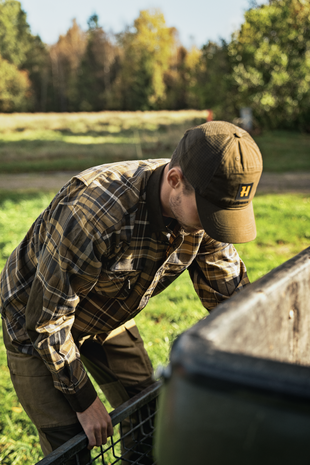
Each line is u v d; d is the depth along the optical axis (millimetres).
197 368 502
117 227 1216
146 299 1460
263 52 21422
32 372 1431
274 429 468
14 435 2336
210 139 1103
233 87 23078
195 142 1115
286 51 21281
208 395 495
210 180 1093
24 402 1477
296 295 854
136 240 1276
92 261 1220
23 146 20047
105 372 1778
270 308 755
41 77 66188
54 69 66500
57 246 1224
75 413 1425
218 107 24016
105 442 1312
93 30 64250
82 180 1255
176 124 27922
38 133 26359
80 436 1274
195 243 1401
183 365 516
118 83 60219
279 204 8125
